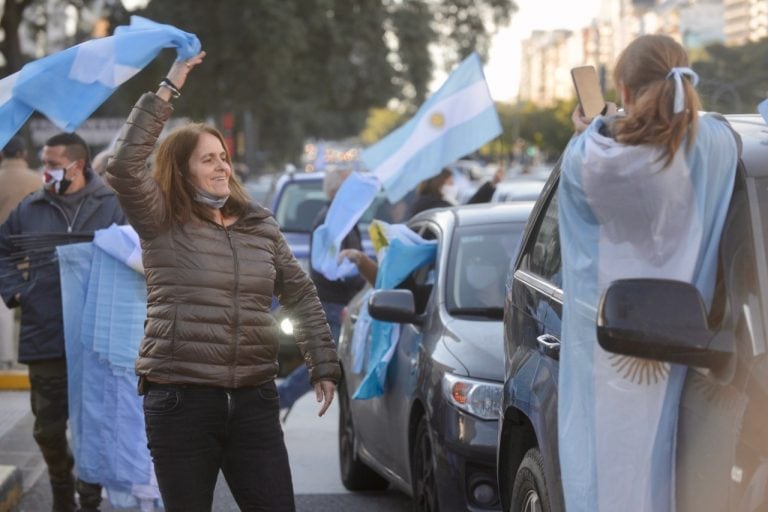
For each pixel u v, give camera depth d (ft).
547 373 14.20
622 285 10.78
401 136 34.58
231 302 15.61
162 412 15.49
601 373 11.51
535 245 16.48
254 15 108.68
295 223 46.98
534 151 275.59
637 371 11.26
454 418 19.75
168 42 16.35
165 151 15.67
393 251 23.91
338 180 35.37
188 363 15.44
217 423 15.61
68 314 22.15
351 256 27.58
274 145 156.56
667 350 10.56
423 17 116.67
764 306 10.69
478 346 20.54
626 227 11.40
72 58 16.78
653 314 10.61
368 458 25.70
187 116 116.98
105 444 21.93
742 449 10.12
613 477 11.42
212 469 15.74
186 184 15.67
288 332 40.52
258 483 15.83
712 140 11.35
